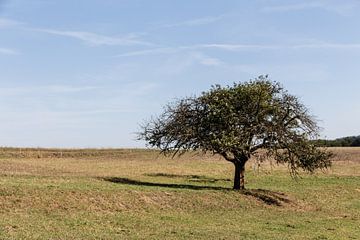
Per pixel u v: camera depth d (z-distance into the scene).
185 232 26.78
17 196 29.77
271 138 41.47
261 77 43.38
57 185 34.53
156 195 35.47
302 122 42.44
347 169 71.94
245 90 42.09
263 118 42.16
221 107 41.53
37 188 31.81
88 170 60.47
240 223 31.38
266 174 62.78
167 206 34.12
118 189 35.19
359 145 145.88
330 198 46.25
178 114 43.81
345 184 54.84
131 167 68.19
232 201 38.00
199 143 42.53
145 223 28.52
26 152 89.75
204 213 33.94
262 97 41.94
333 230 30.97
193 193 37.81
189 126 43.09
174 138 43.66
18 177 40.28
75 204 30.61
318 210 40.34
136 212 31.58
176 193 36.91
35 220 26.36
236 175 43.38
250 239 26.05
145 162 79.81
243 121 41.47
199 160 85.12
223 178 58.12
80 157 89.31
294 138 41.44
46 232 23.75
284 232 29.19
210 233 26.91
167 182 48.84
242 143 40.50
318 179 59.00
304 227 31.38
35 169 56.66
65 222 26.73
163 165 73.38
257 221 32.66
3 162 64.88
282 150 42.47
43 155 88.94
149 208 32.94
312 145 42.19
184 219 31.08
